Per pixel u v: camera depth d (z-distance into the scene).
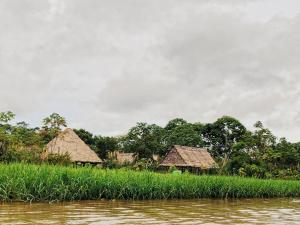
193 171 45.09
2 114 22.23
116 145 51.12
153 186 16.06
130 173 16.78
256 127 39.34
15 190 11.97
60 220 7.91
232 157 38.44
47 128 27.20
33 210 9.71
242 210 12.23
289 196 24.19
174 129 75.38
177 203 14.20
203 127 82.50
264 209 13.02
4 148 20.44
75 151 33.16
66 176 13.72
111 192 14.78
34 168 13.36
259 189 21.67
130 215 9.30
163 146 64.19
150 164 37.91
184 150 48.72
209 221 8.71
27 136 24.81
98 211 10.04
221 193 19.42
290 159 39.59
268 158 37.53
